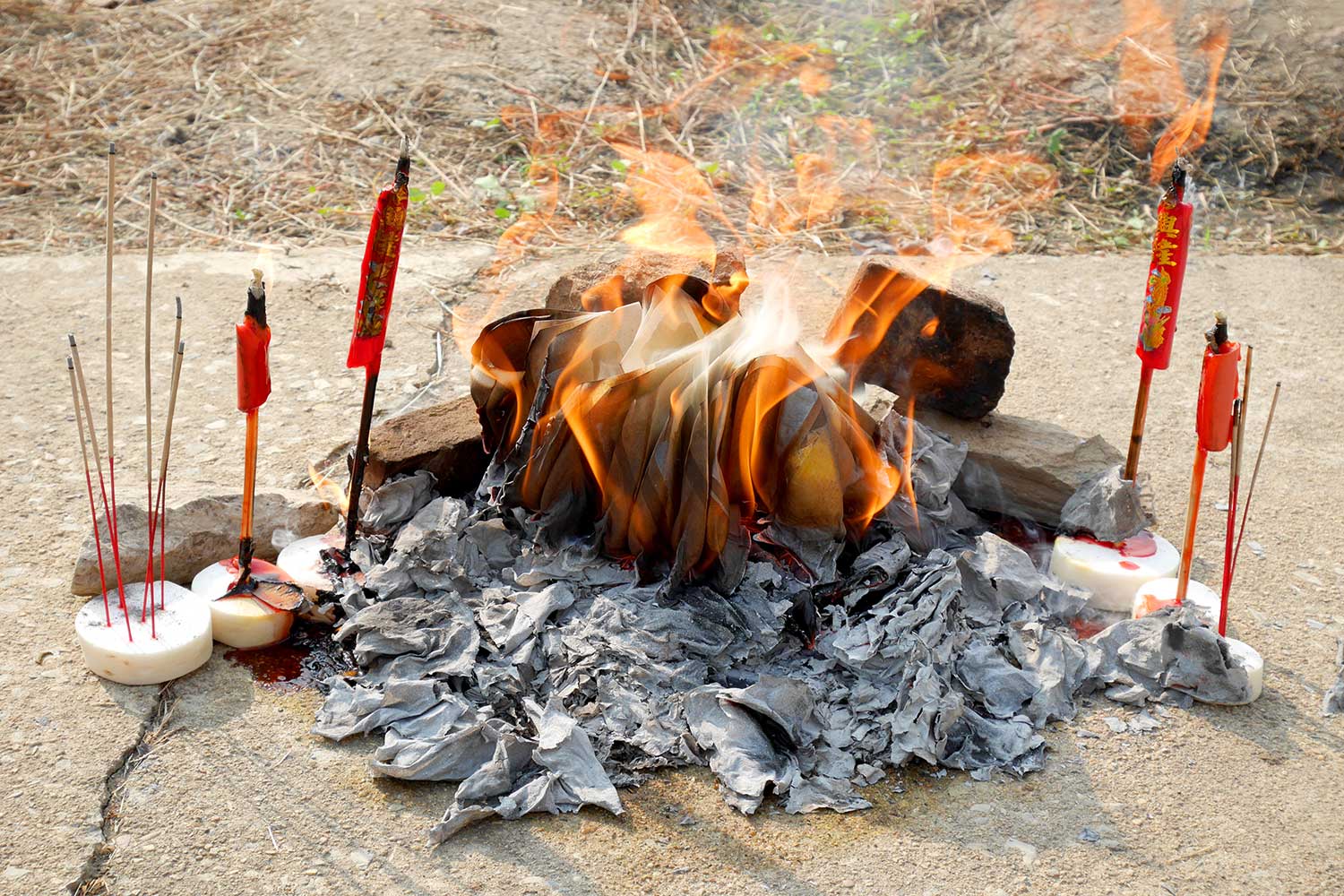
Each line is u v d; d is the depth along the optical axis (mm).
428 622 952
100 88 1780
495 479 1025
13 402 1176
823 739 910
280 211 1532
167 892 817
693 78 1900
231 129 1687
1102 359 1310
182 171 1601
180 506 1003
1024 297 1414
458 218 1538
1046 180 1663
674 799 878
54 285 1361
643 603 961
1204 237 1578
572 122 1755
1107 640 976
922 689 914
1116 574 1018
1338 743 930
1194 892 838
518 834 855
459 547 993
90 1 2012
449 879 830
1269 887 842
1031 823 874
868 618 970
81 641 931
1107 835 868
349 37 1913
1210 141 1713
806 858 848
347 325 1319
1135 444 1035
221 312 1327
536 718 901
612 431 968
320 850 842
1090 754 917
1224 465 1171
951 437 1085
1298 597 1040
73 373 916
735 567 959
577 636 946
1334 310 1418
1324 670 980
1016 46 1948
